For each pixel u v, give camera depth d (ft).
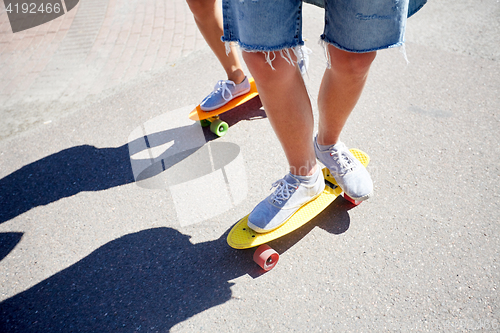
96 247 7.32
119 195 8.39
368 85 10.57
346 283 6.08
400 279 6.01
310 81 11.15
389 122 9.20
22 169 9.57
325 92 6.11
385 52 11.87
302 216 6.67
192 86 11.76
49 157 9.82
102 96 12.03
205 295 6.22
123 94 11.91
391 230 6.78
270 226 6.40
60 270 7.00
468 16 13.23
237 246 6.30
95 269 6.92
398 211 7.09
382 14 4.76
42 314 6.32
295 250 6.72
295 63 5.26
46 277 6.92
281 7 4.51
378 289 5.92
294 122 5.59
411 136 8.71
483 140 8.34
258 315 5.83
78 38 16.02
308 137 5.92
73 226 7.83
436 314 5.49
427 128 8.87
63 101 12.14
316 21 14.08
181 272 6.64
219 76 12.07
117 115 11.02
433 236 6.56
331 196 6.97
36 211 8.31
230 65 9.16
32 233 7.82
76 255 7.23
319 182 6.70
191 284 6.42
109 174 9.00
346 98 5.99
